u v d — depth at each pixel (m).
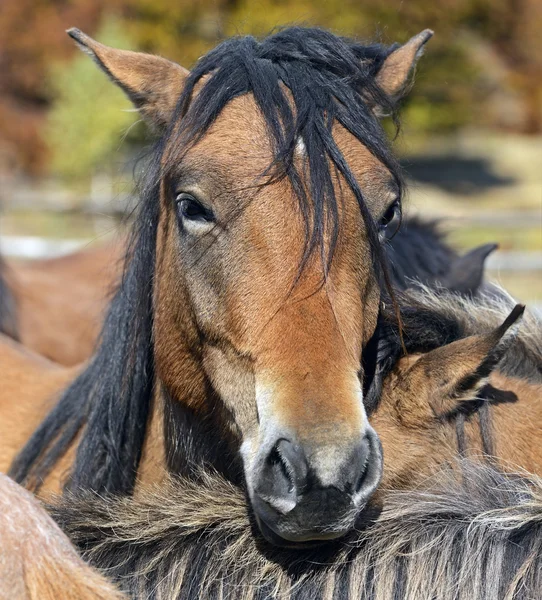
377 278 3.63
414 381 3.74
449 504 3.31
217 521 3.38
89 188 31.28
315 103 3.51
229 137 3.55
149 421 4.42
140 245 4.21
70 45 36.62
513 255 17.06
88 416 4.65
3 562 2.70
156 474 4.32
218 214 3.49
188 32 27.14
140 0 27.52
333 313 3.30
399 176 3.79
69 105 31.70
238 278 3.40
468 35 38.50
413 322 3.95
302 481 2.97
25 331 8.80
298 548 3.23
